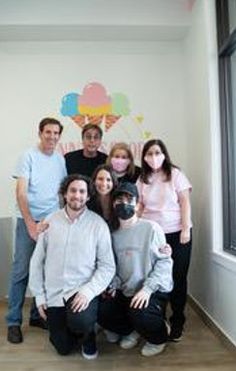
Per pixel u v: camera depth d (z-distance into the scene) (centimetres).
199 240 309
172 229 250
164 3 328
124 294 231
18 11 322
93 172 259
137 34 344
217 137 278
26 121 352
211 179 277
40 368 214
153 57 359
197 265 315
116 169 262
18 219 262
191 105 332
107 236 221
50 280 222
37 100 352
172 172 254
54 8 323
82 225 221
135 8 327
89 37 348
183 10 329
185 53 348
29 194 261
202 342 247
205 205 293
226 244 273
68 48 354
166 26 330
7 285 346
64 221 224
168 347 240
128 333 240
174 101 358
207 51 282
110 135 354
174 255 251
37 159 262
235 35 251
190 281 334
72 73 354
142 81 357
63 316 222
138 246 224
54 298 220
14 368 214
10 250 348
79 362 221
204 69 291
